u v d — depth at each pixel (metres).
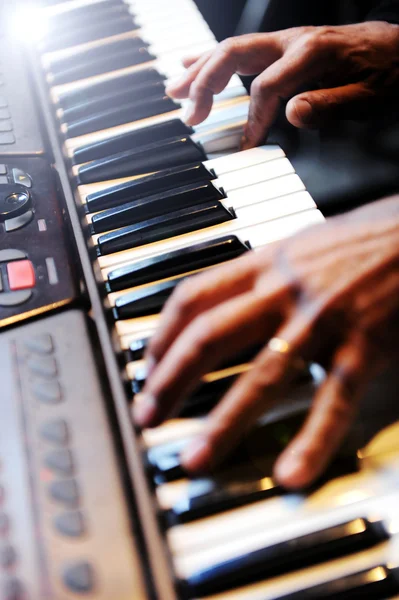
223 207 0.63
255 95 0.69
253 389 0.50
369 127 1.00
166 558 0.50
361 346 0.51
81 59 0.78
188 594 0.49
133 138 0.69
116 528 0.49
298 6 1.04
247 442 0.52
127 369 0.56
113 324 0.59
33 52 0.80
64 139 0.72
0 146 0.69
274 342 0.50
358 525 0.50
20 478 0.50
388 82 0.71
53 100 0.76
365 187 0.93
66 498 0.50
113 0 0.83
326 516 0.50
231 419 0.50
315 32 0.70
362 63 0.71
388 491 0.50
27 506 0.50
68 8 0.83
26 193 0.64
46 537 0.49
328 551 0.49
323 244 0.53
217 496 0.51
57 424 0.52
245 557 0.49
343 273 0.52
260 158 0.66
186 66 0.73
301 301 0.52
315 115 0.69
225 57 0.71
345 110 0.70
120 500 0.50
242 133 0.69
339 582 0.49
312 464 0.49
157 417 0.51
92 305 0.59
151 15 0.82
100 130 0.72
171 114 0.72
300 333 0.50
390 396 0.53
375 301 0.51
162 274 0.60
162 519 0.51
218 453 0.50
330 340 0.51
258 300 0.51
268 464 0.51
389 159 0.97
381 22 0.73
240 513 0.50
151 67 0.75
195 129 0.70
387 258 0.52
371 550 0.49
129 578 0.48
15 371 0.54
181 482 0.51
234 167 0.66
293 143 0.99
